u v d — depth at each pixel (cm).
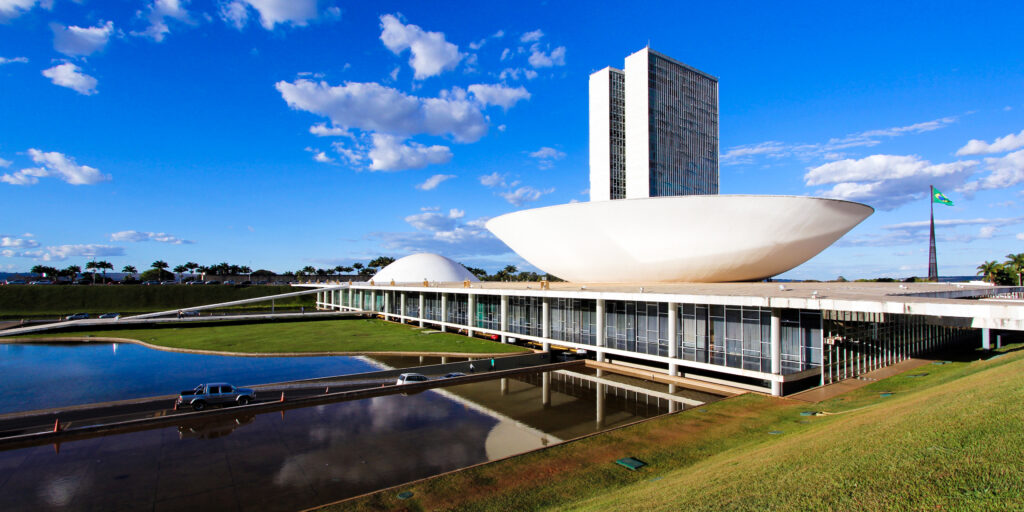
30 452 1575
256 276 15238
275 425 1872
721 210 3281
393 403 2197
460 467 1466
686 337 2633
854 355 2495
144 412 1986
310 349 3766
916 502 743
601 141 10062
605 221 3591
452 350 3697
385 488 1275
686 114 10206
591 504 1066
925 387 1905
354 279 15112
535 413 2045
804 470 978
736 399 2089
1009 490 707
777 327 2220
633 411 2072
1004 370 1569
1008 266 6756
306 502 1236
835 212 3375
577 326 3384
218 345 3997
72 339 4503
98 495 1267
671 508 905
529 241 4150
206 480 1367
